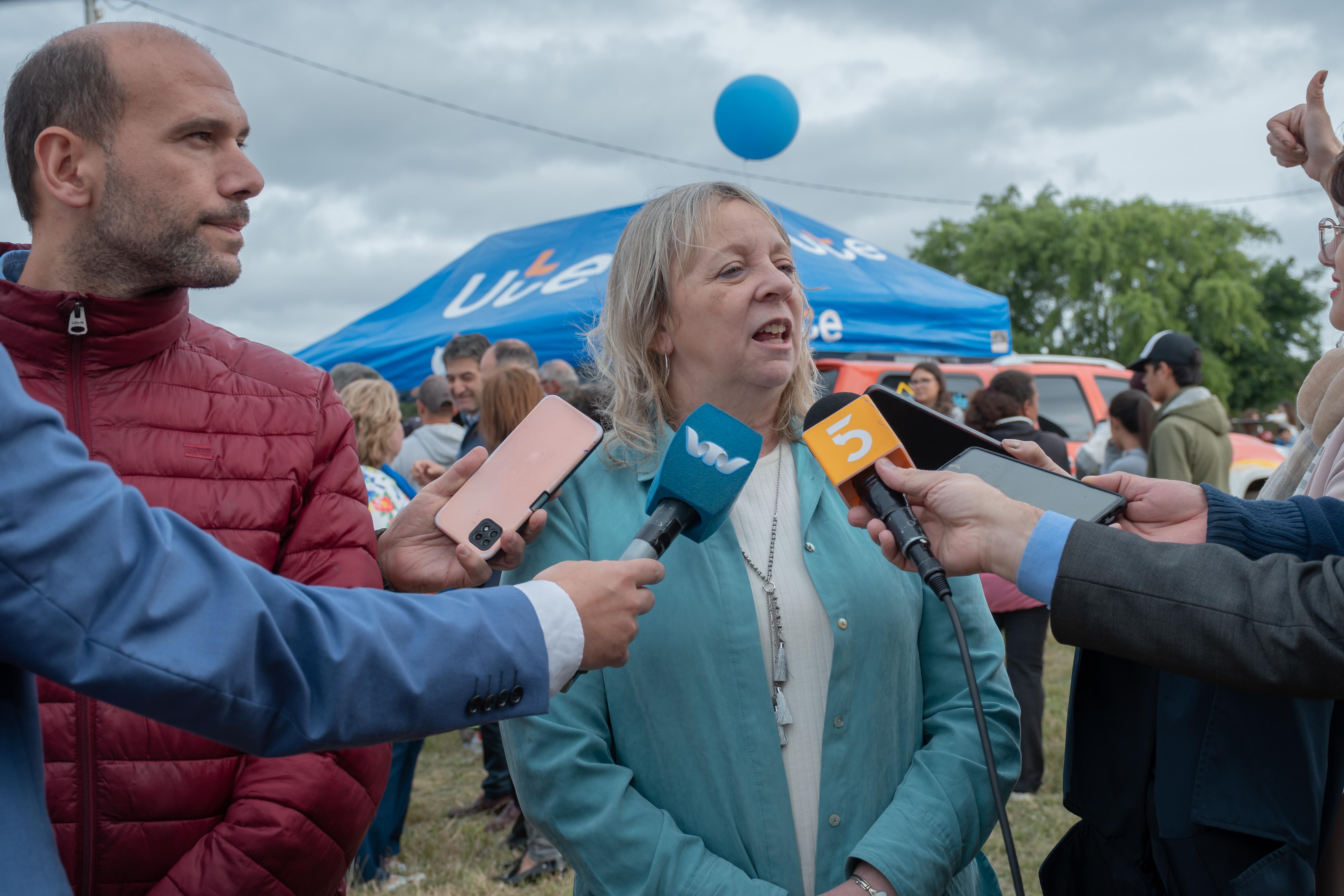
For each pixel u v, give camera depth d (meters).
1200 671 1.15
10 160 1.36
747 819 1.46
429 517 1.49
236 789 1.38
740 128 6.64
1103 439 6.38
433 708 1.01
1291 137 2.02
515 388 3.90
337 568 1.47
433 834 4.05
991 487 1.30
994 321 7.52
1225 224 39.59
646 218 1.70
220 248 1.37
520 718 1.29
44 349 1.35
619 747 1.54
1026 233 39.34
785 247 1.68
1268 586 1.14
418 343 7.07
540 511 1.44
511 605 1.09
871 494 1.39
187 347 1.48
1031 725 4.04
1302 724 1.32
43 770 0.96
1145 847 1.40
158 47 1.33
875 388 1.65
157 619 0.89
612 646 1.15
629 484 1.65
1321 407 1.68
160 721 0.92
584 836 1.44
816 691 1.54
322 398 1.56
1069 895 1.50
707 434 1.33
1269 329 38.75
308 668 0.97
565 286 6.91
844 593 1.55
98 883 1.32
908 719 1.60
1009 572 1.25
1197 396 5.15
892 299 6.97
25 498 0.84
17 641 0.85
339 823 1.39
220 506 1.40
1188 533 1.42
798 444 1.74
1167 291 37.00
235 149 1.38
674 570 1.55
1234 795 1.31
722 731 1.48
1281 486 1.85
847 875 1.45
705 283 1.60
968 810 1.52
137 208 1.31
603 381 1.80
